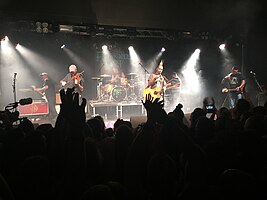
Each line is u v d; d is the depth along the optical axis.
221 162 1.80
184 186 1.52
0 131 2.69
